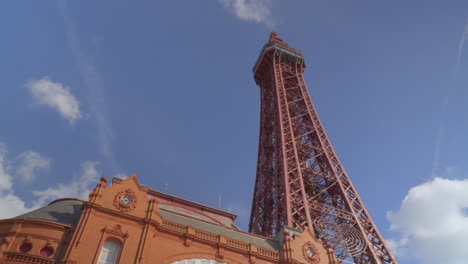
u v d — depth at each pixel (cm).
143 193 3928
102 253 3316
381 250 5819
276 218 6156
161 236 3700
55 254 3195
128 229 3525
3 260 3055
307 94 9594
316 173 7244
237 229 5016
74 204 3994
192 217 4566
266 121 9188
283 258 4147
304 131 8569
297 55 10469
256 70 10738
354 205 6688
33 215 3575
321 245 4544
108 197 3712
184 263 3597
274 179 7362
